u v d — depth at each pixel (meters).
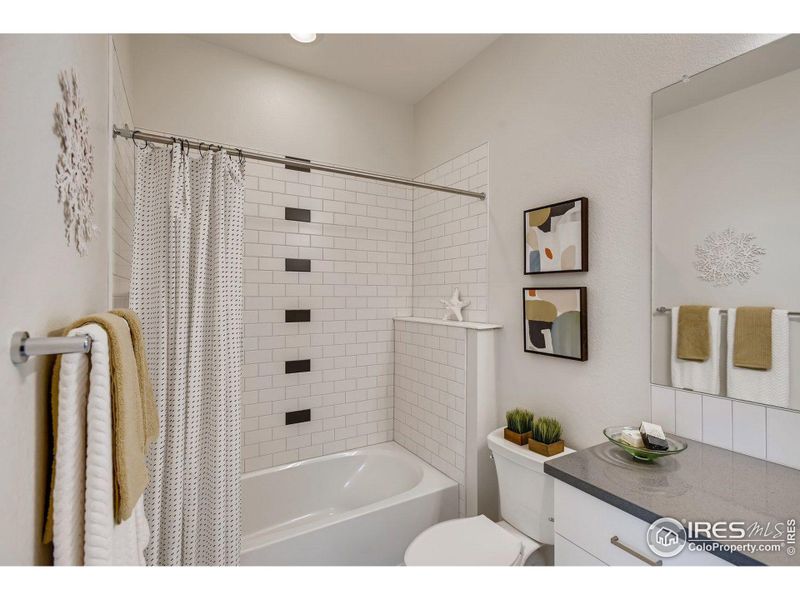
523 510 1.58
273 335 2.34
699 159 1.25
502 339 2.04
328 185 2.53
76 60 0.80
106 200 1.19
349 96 2.62
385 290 2.74
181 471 1.42
